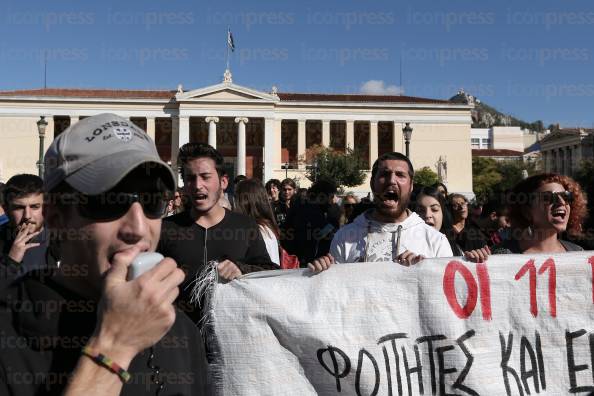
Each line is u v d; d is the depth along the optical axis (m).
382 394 3.18
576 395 3.32
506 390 3.27
